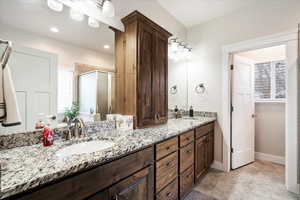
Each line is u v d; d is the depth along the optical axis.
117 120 1.55
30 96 1.07
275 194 1.73
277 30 1.90
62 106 1.24
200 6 2.16
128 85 1.64
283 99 2.63
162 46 1.94
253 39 2.07
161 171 1.29
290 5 1.81
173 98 2.58
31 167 0.68
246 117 2.59
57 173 0.64
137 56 1.57
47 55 1.16
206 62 2.57
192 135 1.80
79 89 1.35
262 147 2.81
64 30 1.26
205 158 2.13
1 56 0.91
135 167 1.03
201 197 1.67
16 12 1.01
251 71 2.68
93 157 0.79
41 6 1.13
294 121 1.76
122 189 0.93
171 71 2.56
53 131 1.14
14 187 0.53
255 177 2.12
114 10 1.49
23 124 1.02
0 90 0.77
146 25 1.67
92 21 1.41
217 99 2.44
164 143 1.32
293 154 1.77
